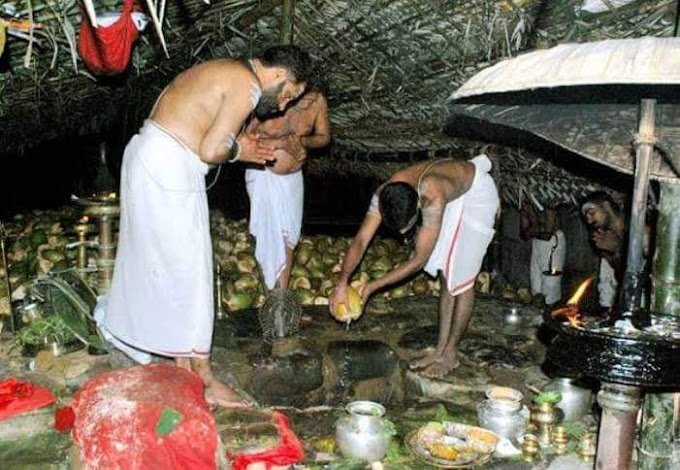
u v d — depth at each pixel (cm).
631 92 190
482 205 351
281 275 400
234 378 341
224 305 461
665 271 231
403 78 386
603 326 200
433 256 359
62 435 269
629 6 258
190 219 279
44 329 342
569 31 280
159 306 287
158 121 276
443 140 482
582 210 462
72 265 472
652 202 361
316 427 313
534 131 228
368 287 367
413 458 278
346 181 820
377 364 389
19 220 668
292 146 374
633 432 217
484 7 282
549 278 566
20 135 505
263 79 283
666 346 179
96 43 291
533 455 279
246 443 260
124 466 216
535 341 421
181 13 332
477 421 322
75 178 860
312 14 350
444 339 376
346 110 485
